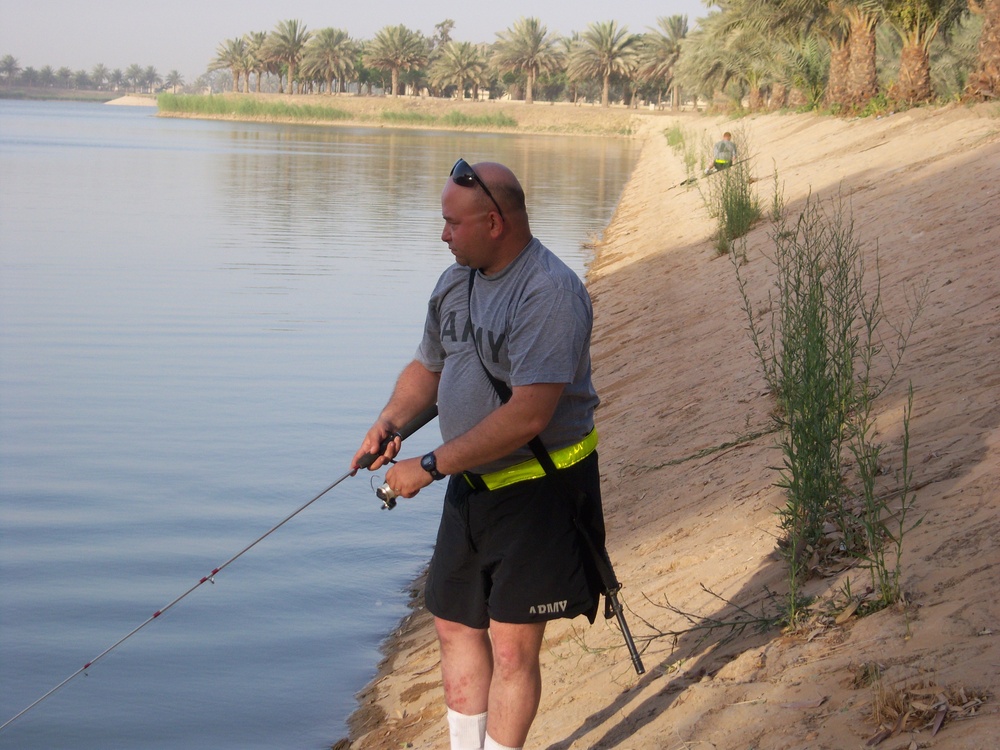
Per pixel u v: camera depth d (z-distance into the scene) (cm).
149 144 5894
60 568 648
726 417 705
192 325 1347
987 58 1820
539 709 415
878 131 2025
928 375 618
